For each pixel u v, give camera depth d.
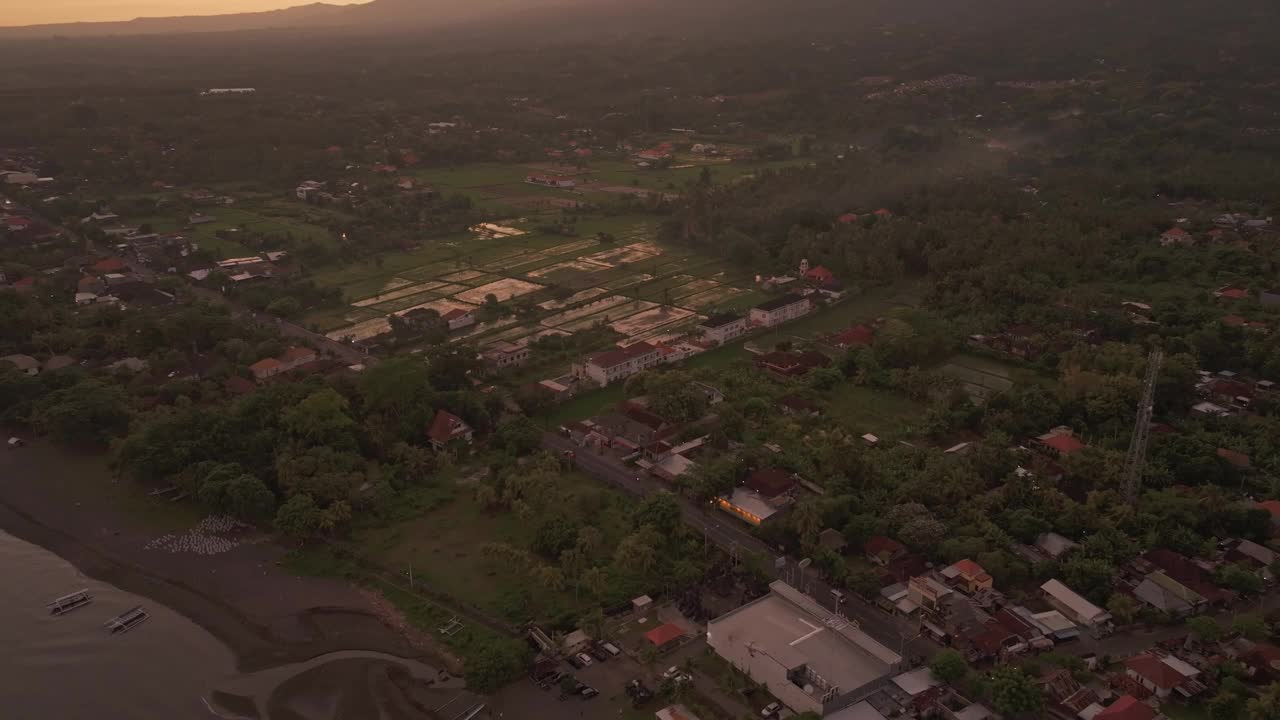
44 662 139.12
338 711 127.62
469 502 181.12
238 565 162.12
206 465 181.50
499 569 158.25
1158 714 117.50
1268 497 171.25
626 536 162.12
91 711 129.12
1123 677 126.88
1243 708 120.56
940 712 123.25
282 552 165.62
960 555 153.75
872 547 158.38
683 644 138.75
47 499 184.62
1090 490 175.00
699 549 160.62
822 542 159.88
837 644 131.75
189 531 172.50
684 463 190.12
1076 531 162.50
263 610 149.75
